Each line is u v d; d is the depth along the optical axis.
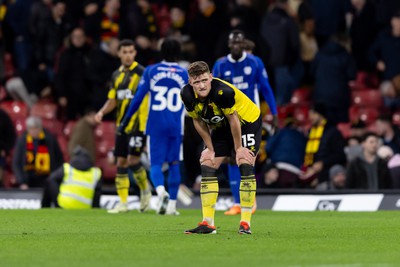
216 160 32.75
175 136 46.03
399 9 69.75
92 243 29.67
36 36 72.75
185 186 57.75
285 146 61.34
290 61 68.88
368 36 70.56
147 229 35.94
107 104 48.09
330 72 66.69
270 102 47.25
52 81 72.25
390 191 52.91
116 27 71.44
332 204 53.69
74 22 73.94
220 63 46.94
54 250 27.62
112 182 67.69
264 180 59.22
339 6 71.06
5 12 73.69
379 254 26.84
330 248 28.44
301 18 70.69
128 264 24.25
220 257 25.75
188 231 32.84
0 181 64.38
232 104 30.89
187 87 31.22
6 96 72.56
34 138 61.03
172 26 71.94
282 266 23.72
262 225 38.69
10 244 29.42
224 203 54.56
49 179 54.78
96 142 68.19
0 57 73.12
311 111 60.75
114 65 69.00
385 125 61.47
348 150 60.59
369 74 71.31
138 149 47.31
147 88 45.78
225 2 73.00
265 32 68.31
